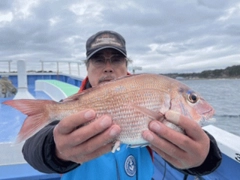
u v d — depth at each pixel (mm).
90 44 684
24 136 414
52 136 431
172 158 390
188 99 458
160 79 456
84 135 340
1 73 3197
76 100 442
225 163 715
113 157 578
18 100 426
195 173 456
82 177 562
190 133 360
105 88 439
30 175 692
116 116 427
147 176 608
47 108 436
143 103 432
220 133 794
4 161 740
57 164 433
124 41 713
